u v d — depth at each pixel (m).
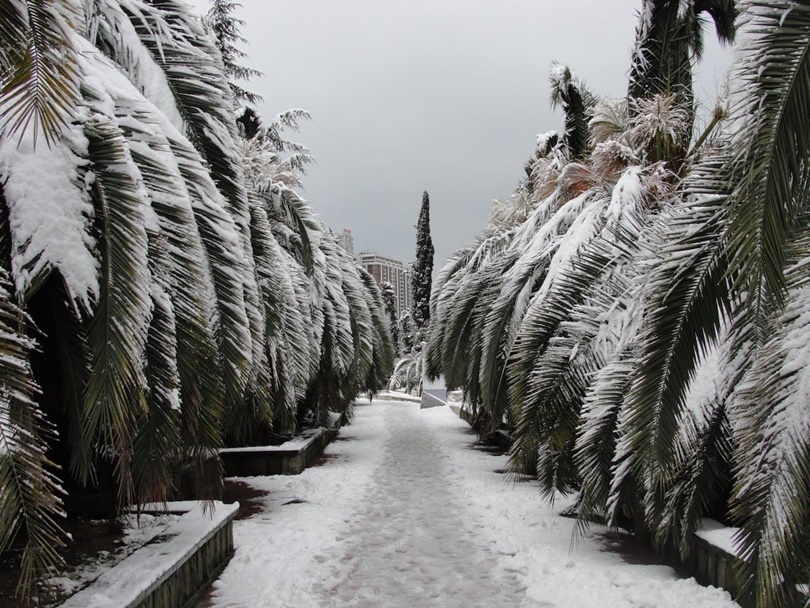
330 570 4.66
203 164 3.87
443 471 9.14
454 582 4.41
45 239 2.52
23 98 2.09
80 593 3.08
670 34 6.50
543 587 4.23
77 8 2.32
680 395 2.75
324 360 10.25
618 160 6.14
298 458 8.87
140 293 2.60
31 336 3.18
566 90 8.38
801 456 2.06
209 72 4.20
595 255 4.98
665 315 2.70
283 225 8.66
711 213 2.65
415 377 31.06
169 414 2.94
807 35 1.72
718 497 4.07
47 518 1.83
